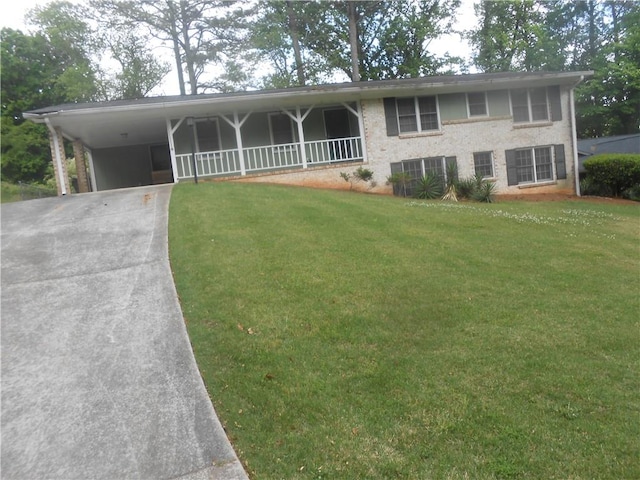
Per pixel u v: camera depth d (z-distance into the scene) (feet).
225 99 46.60
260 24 89.04
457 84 52.70
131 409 11.41
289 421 10.58
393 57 102.17
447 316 15.81
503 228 30.99
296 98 49.70
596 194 59.26
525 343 14.02
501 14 102.58
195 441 10.21
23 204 38.27
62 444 10.44
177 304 16.80
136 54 95.55
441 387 11.73
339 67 98.53
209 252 21.77
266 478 9.06
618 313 16.52
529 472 9.04
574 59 105.81
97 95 95.25
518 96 57.67
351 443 9.84
